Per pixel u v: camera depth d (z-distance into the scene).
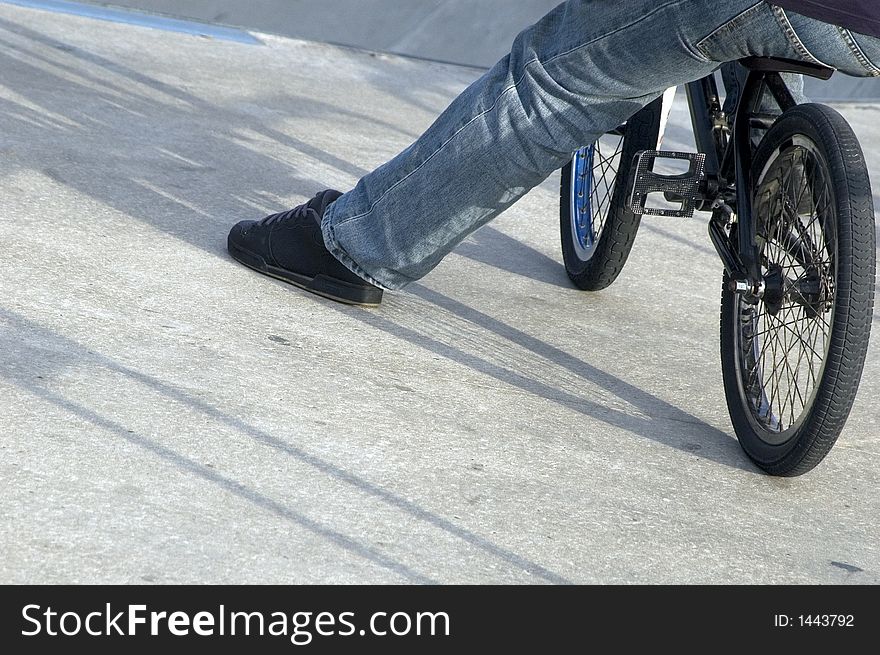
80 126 14.31
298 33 23.48
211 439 7.75
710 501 8.20
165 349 8.91
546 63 8.42
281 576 6.53
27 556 6.27
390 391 8.97
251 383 8.64
